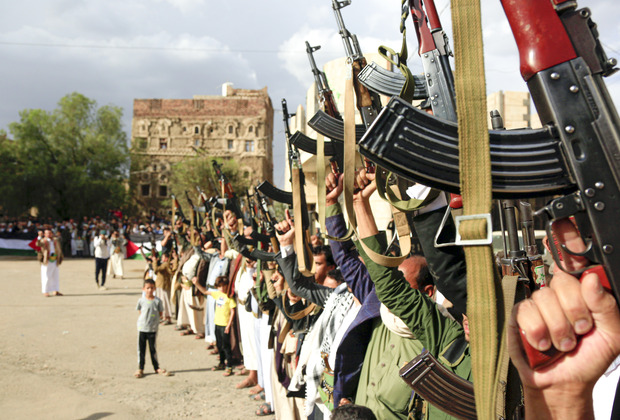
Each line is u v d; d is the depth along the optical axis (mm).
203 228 9430
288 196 3486
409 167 929
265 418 5207
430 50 1212
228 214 5320
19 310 11469
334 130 1854
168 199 49094
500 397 1286
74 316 10867
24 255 27516
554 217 779
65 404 5637
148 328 6824
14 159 39156
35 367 7098
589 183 762
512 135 825
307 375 3129
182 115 54938
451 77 1183
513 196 826
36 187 38406
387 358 2412
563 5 782
